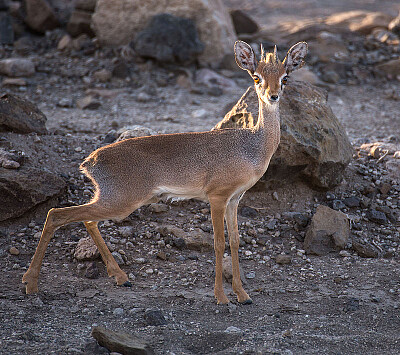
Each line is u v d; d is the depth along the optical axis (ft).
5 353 23.18
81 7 90.12
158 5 82.99
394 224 39.68
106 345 24.09
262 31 102.58
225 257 34.53
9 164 37.40
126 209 29.53
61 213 29.27
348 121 66.03
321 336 26.37
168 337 25.94
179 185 30.14
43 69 77.71
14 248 33.78
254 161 30.32
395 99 76.54
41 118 45.39
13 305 28.48
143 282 32.53
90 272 32.50
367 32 100.37
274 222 38.86
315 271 34.47
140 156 29.76
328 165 40.34
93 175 29.68
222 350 24.82
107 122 60.95
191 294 31.42
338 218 37.70
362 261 35.78
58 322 27.14
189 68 81.56
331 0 148.87
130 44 82.28
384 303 30.71
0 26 88.17
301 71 78.84
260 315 29.25
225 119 40.11
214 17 83.20
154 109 67.72
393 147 47.29
